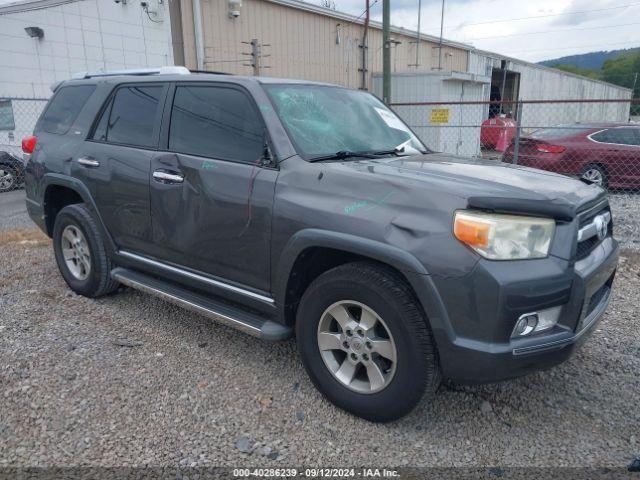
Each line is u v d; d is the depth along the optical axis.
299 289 3.22
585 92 38.72
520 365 2.57
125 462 2.62
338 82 18.83
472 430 2.92
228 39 14.35
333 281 2.92
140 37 13.08
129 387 3.26
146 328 4.11
